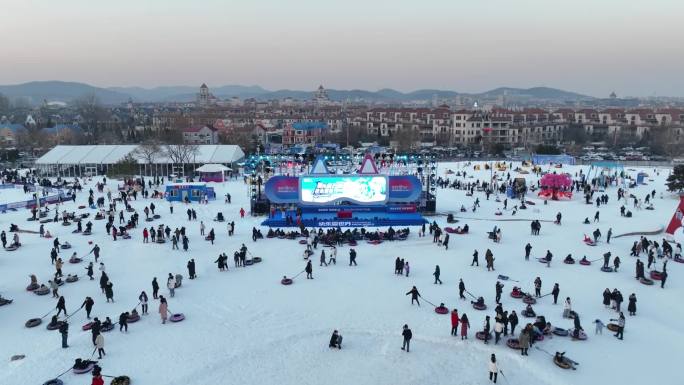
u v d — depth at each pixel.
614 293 35.25
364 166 65.88
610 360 28.56
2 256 46.94
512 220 63.16
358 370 27.64
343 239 51.78
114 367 27.19
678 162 130.75
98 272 42.78
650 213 67.69
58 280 39.31
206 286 39.69
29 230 56.12
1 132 192.00
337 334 30.06
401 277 41.97
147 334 31.22
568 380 26.52
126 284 39.97
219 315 34.25
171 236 53.97
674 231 52.50
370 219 61.38
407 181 64.81
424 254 48.53
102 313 34.28
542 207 71.50
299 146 163.88
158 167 100.56
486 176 103.12
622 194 78.88
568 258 45.97
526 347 28.80
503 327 30.97
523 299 36.69
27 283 40.00
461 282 37.16
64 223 58.22
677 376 27.03
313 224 59.91
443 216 65.38
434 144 185.38
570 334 31.19
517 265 45.41
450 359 28.80
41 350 28.97
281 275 42.34
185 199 72.81
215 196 77.06
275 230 56.31
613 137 190.75
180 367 27.34
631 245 52.25
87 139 177.38
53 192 78.75
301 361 28.45
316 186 64.12
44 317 33.59
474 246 51.34
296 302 36.56
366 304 36.25
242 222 61.28
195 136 167.12
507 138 191.88
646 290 39.50
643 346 30.25
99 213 63.06
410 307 35.75
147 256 47.28
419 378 26.91
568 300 33.84
